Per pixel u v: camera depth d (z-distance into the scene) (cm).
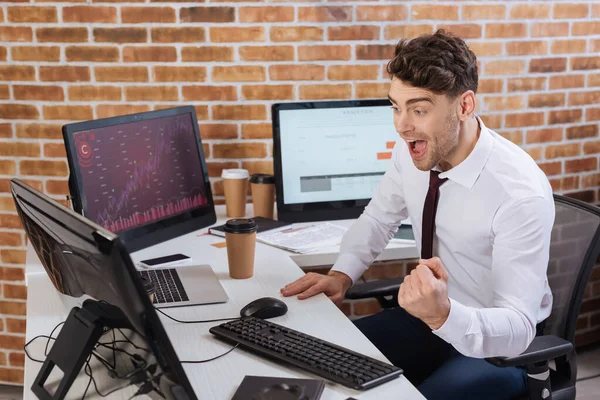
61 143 292
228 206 272
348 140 271
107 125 221
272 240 242
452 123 171
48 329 170
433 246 201
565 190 332
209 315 178
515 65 311
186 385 120
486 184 184
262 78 292
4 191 296
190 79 290
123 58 286
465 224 188
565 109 322
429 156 174
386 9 294
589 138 329
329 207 271
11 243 301
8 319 308
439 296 151
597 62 322
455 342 157
